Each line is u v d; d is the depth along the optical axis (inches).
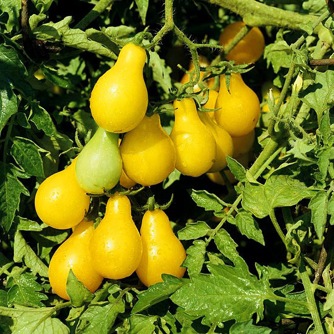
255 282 16.0
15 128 17.6
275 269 17.3
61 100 20.3
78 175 15.8
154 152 15.8
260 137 19.0
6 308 16.9
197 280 15.9
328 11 17.9
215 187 20.9
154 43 15.7
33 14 17.2
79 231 16.6
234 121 17.7
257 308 15.8
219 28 22.5
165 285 15.8
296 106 18.2
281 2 20.2
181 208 20.5
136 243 15.8
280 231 16.5
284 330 17.7
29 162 17.1
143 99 15.3
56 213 16.2
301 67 17.3
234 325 15.5
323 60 17.4
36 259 17.8
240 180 17.0
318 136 16.3
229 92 16.9
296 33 20.6
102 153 15.6
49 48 17.7
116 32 18.1
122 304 16.4
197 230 16.8
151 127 15.9
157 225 16.3
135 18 21.1
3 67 16.3
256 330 15.4
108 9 20.4
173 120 19.6
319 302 16.6
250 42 20.1
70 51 19.4
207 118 17.4
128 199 16.2
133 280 17.6
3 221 17.0
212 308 15.7
